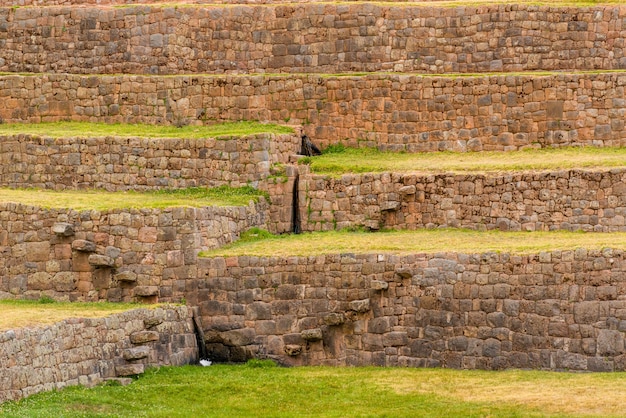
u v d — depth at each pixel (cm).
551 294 6359
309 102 8500
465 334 6494
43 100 8800
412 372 6394
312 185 7756
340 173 7819
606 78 8181
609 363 6228
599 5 8806
